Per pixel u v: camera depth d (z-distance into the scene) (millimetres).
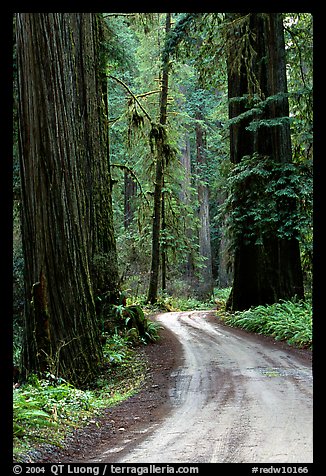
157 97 28719
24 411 6328
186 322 19391
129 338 14344
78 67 14305
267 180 17219
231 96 20078
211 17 18078
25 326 9969
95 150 15148
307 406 6523
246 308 18844
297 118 18250
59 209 10117
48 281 9922
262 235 17672
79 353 10320
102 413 7422
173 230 29516
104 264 14992
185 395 8094
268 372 9250
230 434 5605
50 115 10070
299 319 14000
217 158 36344
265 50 18891
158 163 26188
